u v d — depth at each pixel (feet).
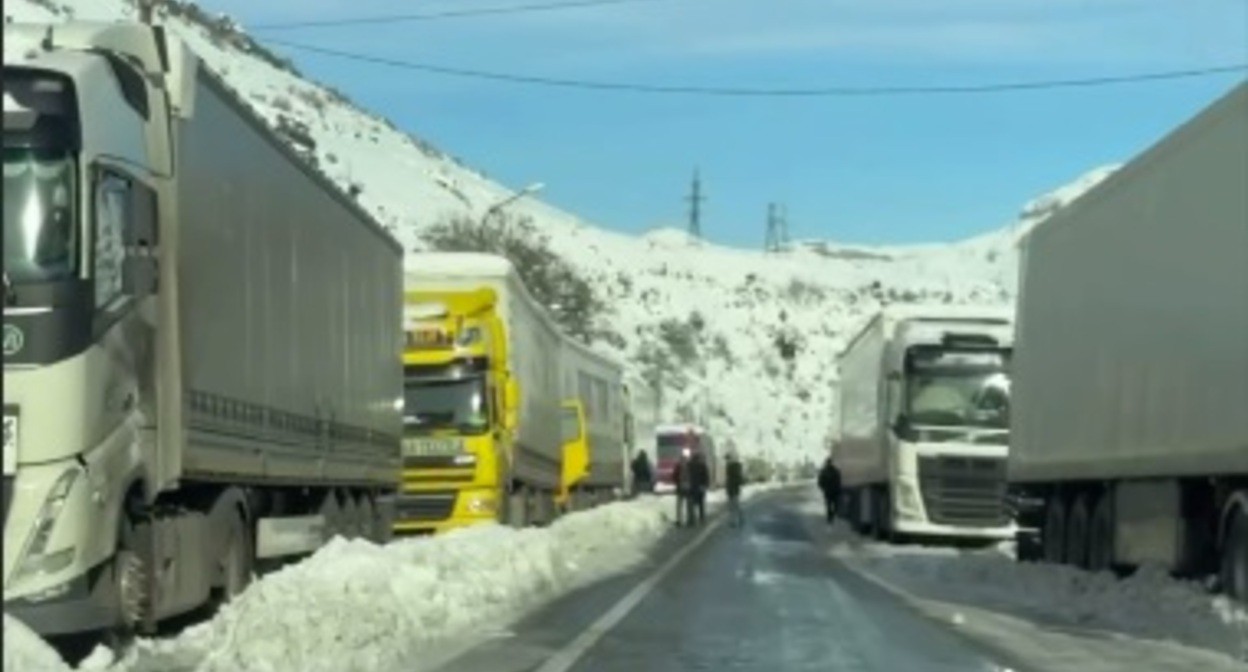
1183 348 90.74
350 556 72.38
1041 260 126.62
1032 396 128.16
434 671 64.85
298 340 88.63
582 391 227.61
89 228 58.03
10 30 61.87
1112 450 104.83
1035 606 99.14
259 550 84.89
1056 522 126.21
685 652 71.61
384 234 115.75
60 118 57.77
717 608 94.07
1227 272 83.97
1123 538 106.11
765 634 79.46
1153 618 86.84
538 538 109.81
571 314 386.32
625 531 171.63
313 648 61.05
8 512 55.57
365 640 65.00
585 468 215.10
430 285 138.21
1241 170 81.92
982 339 168.25
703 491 230.27
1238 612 81.56
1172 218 93.45
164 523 66.80
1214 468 85.51
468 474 132.98
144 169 63.26
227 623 61.82
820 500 397.60
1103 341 107.65
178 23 605.73
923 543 177.27
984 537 168.04
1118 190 104.99
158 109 65.72
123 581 61.41
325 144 618.85
